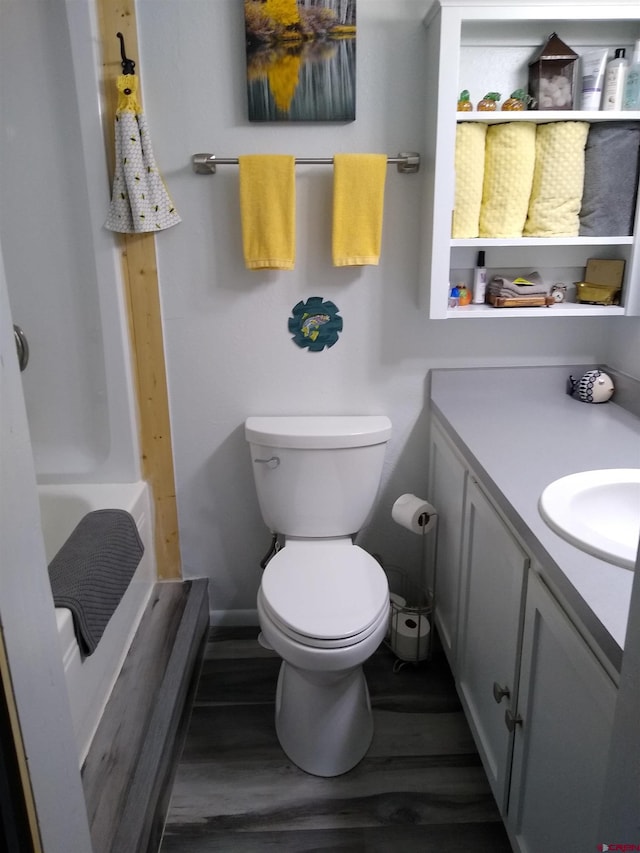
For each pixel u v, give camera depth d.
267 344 2.06
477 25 1.77
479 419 1.87
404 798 1.64
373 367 2.10
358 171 1.82
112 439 2.07
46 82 1.79
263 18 1.75
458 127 1.72
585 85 1.74
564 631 1.05
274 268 1.90
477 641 1.63
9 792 0.72
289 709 1.78
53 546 1.94
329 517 2.02
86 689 1.54
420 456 2.21
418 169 1.91
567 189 1.77
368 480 2.00
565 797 1.09
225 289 2.01
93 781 1.45
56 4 1.73
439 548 2.06
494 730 1.49
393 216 1.96
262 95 1.82
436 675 2.07
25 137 1.84
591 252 2.00
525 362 2.12
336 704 1.71
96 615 1.50
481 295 1.97
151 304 2.00
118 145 1.78
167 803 1.62
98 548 1.64
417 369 2.11
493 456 1.56
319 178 1.92
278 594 1.67
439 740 1.82
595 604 0.93
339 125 1.88
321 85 1.81
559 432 1.74
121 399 2.03
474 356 2.10
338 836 1.55
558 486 1.29
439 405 2.04
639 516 1.30
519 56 1.82
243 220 1.85
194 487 2.20
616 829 0.73
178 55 1.81
